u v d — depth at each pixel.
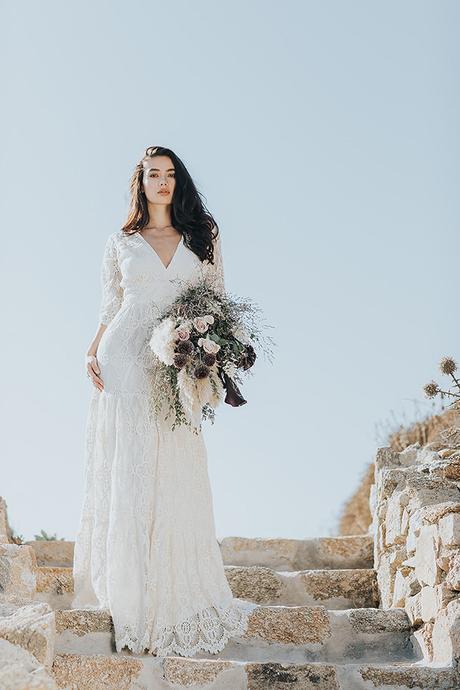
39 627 4.15
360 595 6.15
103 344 5.32
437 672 4.54
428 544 5.04
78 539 5.31
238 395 5.25
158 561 5.00
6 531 6.25
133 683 4.50
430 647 4.88
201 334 5.15
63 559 6.69
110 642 4.86
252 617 5.12
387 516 6.01
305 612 5.18
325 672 4.61
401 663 4.92
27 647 4.12
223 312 5.24
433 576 4.91
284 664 4.62
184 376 5.05
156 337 5.06
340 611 5.27
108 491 5.16
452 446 6.50
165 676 4.54
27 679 3.71
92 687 4.45
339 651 5.14
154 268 5.35
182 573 5.03
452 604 4.61
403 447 9.53
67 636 4.83
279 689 4.57
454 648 4.52
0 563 4.91
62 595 5.69
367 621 5.23
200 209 5.59
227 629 5.04
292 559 6.78
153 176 5.52
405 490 5.75
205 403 5.21
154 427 5.17
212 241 5.62
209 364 5.04
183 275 5.39
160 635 4.88
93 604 5.23
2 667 3.78
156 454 5.16
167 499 5.10
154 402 5.17
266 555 6.79
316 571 6.20
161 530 5.04
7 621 4.24
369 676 4.59
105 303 5.51
